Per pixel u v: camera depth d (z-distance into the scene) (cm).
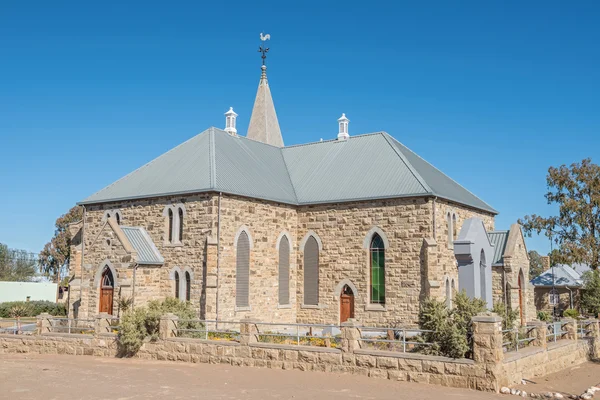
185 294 3778
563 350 2944
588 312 5888
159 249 3916
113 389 2170
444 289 3916
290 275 4253
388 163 4303
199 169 4038
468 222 3831
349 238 4106
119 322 3234
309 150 4962
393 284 3881
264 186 4209
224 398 2009
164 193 3916
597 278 5738
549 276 6638
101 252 3744
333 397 2033
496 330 2192
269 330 3972
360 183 4228
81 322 3681
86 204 4341
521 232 4394
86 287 3753
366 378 2388
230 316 3728
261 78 5838
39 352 3297
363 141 4725
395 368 2364
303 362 2572
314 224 4272
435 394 2092
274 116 5794
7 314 5819
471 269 3712
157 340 2950
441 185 4297
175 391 2133
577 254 5572
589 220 5794
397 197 3906
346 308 4097
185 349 2862
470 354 2331
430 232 3788
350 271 4078
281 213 4222
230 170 4091
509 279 4112
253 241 3962
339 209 4172
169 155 4488
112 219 3772
